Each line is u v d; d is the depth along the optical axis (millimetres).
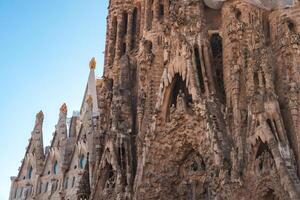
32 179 55375
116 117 39969
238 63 35500
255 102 31609
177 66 36906
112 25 50500
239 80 34688
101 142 40844
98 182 37969
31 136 58906
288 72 33875
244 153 31000
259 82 32906
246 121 32594
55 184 52938
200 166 35500
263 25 39531
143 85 40875
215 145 32000
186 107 35938
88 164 44031
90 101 56344
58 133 57156
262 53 34469
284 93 33469
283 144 29844
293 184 27188
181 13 39438
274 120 30797
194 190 34812
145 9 47906
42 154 57219
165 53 38562
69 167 53156
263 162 29578
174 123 35750
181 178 35906
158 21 44812
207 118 33375
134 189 35219
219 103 35375
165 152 35875
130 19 49938
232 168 30516
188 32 38406
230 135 33406
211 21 42000
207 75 36844
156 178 35031
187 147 35781
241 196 29266
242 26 37250
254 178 29312
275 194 28109
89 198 39250
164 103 36875
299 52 34375
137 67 44906
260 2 39969
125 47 48656
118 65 46500
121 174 36969
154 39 43344
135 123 41062
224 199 29969
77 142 53906
